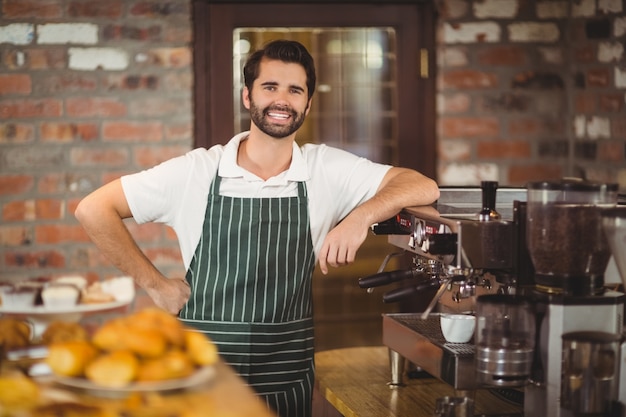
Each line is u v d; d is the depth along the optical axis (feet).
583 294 6.40
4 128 13.05
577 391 6.27
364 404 8.20
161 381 5.04
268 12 13.51
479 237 6.64
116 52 13.16
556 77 13.96
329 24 13.64
